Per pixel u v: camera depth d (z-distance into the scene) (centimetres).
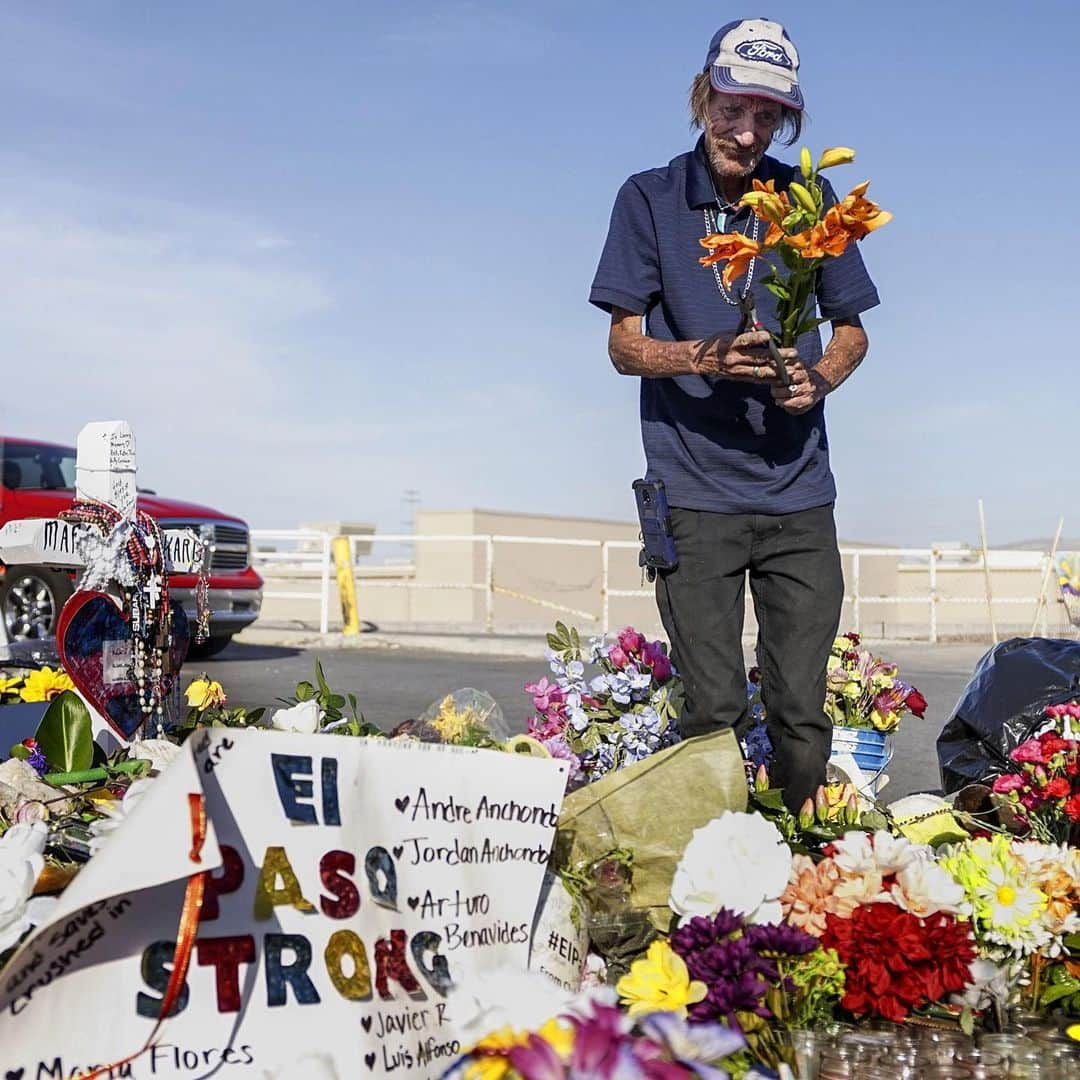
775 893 241
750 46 338
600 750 399
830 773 413
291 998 206
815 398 331
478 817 240
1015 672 477
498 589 1703
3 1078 182
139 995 194
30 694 445
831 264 346
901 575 3062
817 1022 229
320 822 218
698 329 350
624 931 270
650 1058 162
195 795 191
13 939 221
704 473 345
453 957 229
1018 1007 253
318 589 2900
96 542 410
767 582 350
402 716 820
